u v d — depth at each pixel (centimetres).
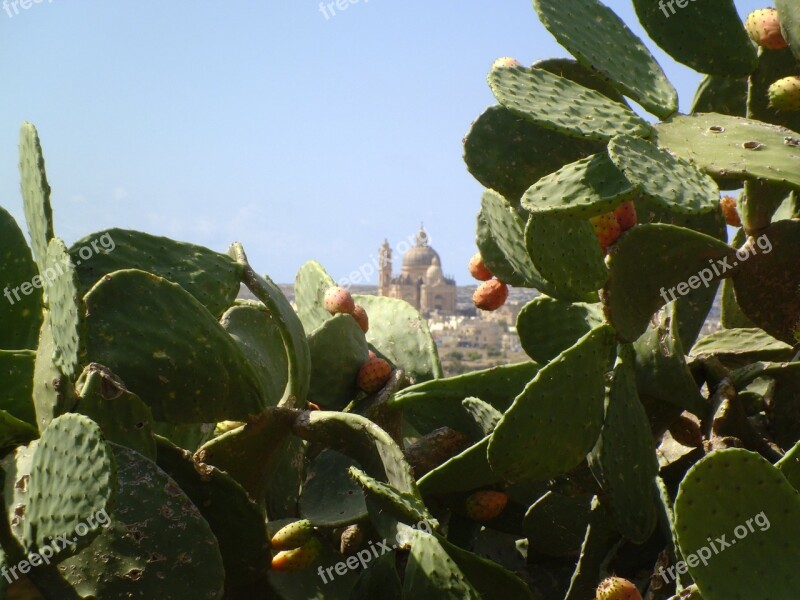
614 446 198
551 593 220
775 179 191
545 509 213
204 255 204
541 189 188
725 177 200
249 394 191
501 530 223
